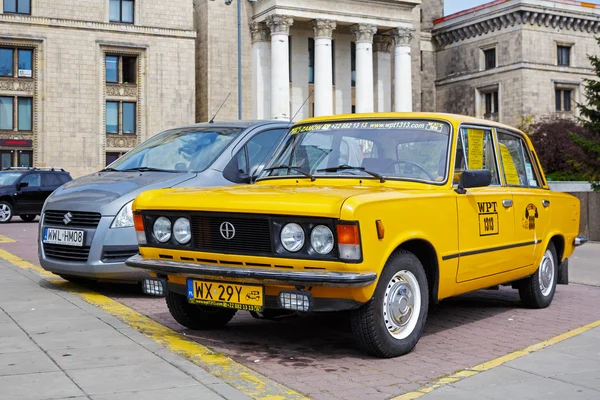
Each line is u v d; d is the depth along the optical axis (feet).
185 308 22.26
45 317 24.11
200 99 182.19
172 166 31.01
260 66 180.34
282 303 18.31
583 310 28.09
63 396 15.29
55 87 155.12
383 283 18.75
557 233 28.30
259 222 18.57
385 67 198.18
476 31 214.69
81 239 28.76
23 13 153.28
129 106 163.43
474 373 18.03
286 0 171.73
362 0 180.34
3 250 50.93
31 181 92.48
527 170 27.63
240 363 19.03
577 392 16.37
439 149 22.03
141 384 16.26
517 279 26.03
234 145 30.96
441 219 20.59
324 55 176.96
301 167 23.06
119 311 25.61
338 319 25.27
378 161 22.13
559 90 207.21
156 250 20.63
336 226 17.53
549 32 204.44
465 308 28.30
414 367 18.72
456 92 222.89
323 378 17.58
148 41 163.32
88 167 157.99
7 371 17.25
